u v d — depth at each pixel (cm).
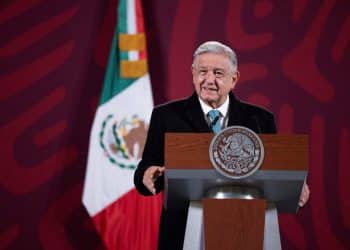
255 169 675
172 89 1603
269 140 682
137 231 1460
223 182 693
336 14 1620
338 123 1576
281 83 1602
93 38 1622
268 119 900
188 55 1616
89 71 1608
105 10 1636
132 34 1538
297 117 1585
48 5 1631
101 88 1602
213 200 681
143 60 1525
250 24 1628
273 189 714
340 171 1555
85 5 1636
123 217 1462
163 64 1614
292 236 1529
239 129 683
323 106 1586
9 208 1530
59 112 1581
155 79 1606
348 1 1620
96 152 1477
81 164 1562
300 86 1598
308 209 1539
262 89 1602
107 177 1468
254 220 676
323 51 1609
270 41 1620
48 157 1557
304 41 1616
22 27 1617
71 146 1569
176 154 682
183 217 840
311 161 1562
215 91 861
